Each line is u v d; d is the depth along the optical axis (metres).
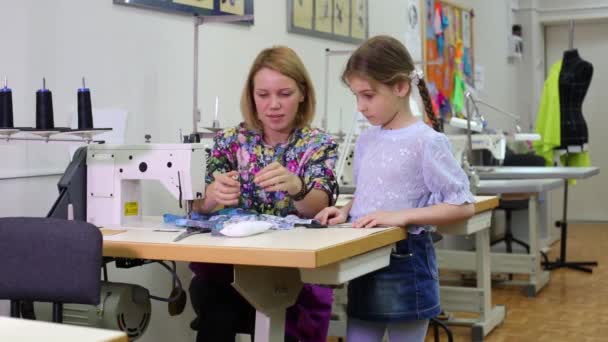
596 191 8.87
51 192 2.62
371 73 2.04
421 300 2.10
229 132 2.42
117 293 2.04
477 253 4.01
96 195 2.27
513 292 5.08
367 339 2.14
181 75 3.25
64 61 2.67
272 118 2.28
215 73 3.48
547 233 6.95
